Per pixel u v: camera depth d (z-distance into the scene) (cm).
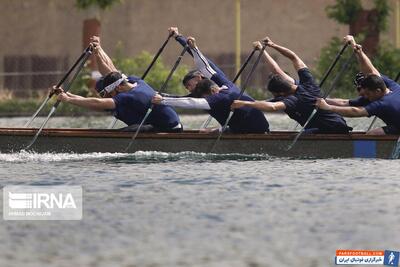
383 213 3494
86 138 5166
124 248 3056
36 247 3069
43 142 5191
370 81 5019
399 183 4116
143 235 3209
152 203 3706
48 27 12512
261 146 5134
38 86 12256
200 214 3506
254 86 11744
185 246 3078
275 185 4094
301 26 12688
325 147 5106
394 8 11769
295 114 5128
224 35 12656
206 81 5166
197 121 9144
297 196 3831
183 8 12675
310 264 2897
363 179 4241
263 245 3086
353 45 5375
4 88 12256
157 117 5244
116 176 4384
